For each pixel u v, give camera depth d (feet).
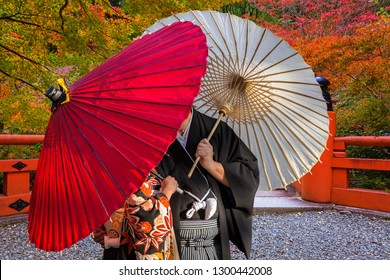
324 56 27.40
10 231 20.26
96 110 5.67
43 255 17.10
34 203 5.81
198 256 6.76
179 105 5.61
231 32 7.78
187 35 6.20
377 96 28.76
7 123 29.17
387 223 21.68
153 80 5.76
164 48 6.04
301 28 40.32
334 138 24.99
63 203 5.50
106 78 5.87
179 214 6.70
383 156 27.55
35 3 18.72
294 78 7.98
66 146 5.61
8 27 21.16
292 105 8.11
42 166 5.77
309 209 24.07
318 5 41.60
